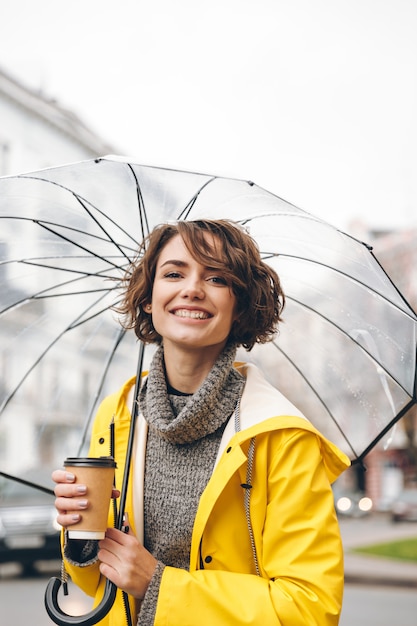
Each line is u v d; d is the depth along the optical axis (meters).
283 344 2.47
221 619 1.72
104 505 1.75
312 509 1.85
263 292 2.04
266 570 1.84
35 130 21.14
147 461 2.02
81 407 2.54
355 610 9.45
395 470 39.94
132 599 1.95
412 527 25.12
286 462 1.87
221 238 2.00
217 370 1.95
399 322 2.17
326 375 2.41
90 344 2.53
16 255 2.29
